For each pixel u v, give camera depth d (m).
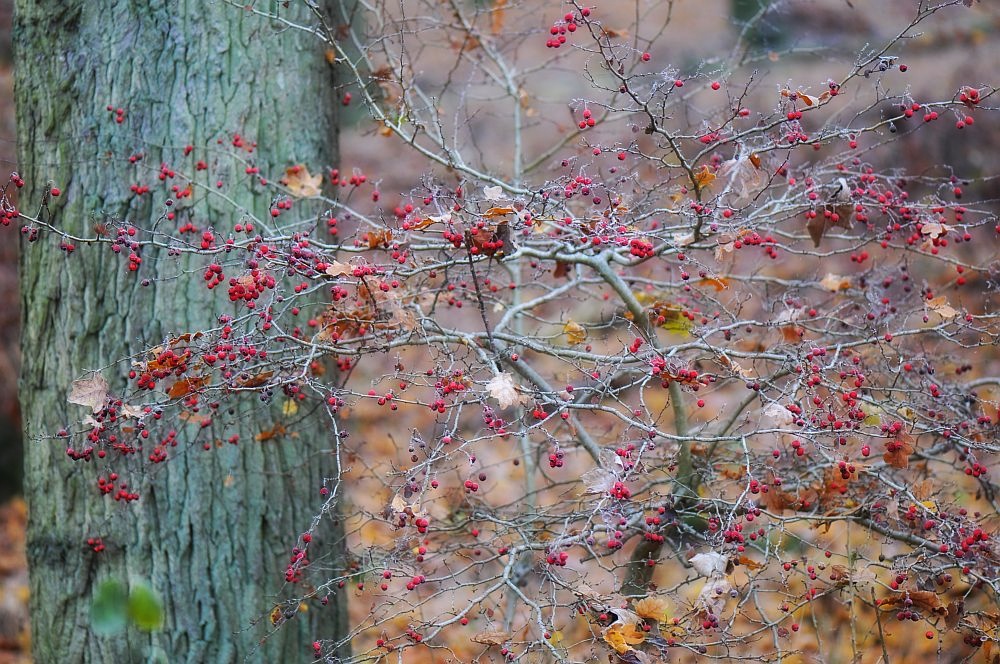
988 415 3.56
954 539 2.99
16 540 6.69
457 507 3.56
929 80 8.02
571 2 2.74
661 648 2.76
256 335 3.07
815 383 2.80
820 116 6.56
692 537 3.27
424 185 3.13
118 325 3.47
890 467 3.29
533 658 3.14
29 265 3.57
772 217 3.21
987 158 7.21
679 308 3.30
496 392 2.65
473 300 3.49
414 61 4.59
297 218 3.68
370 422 6.10
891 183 3.38
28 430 3.57
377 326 3.00
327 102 3.89
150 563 3.48
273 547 3.60
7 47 7.59
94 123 3.52
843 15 7.66
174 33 3.56
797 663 4.21
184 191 3.42
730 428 3.64
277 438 3.62
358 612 4.83
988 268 3.58
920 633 4.43
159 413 2.87
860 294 3.60
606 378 3.10
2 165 5.82
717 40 8.88
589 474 2.68
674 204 3.33
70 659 3.49
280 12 3.69
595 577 4.39
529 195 3.13
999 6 9.27
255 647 3.39
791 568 3.00
